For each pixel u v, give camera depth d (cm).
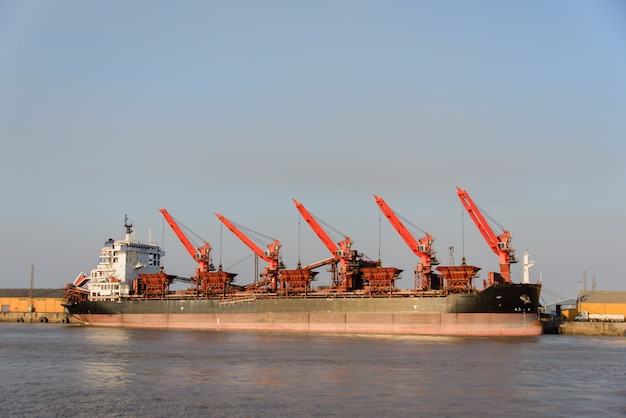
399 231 13950
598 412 5216
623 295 15712
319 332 13100
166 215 16250
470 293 12362
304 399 5672
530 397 5781
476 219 13450
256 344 10250
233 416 5084
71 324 17462
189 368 7444
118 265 16600
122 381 6588
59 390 6125
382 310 12781
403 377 6794
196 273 15700
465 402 5566
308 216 14612
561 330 14412
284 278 14238
